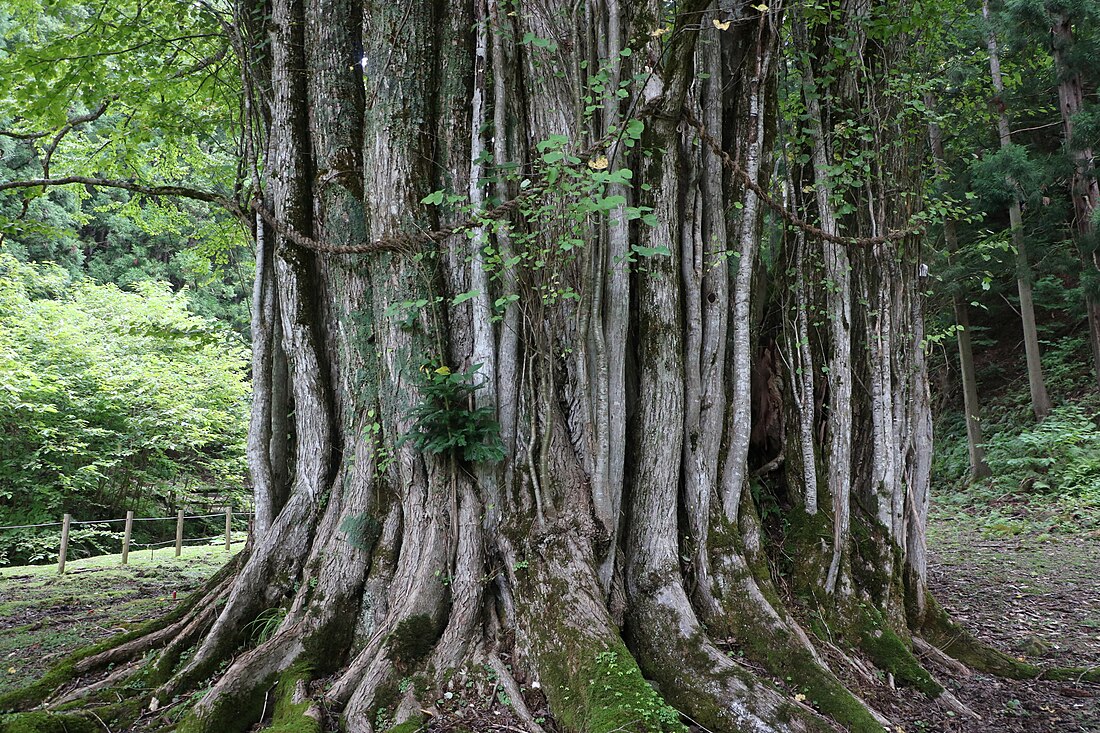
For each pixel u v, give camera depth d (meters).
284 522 5.30
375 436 5.05
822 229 5.69
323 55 5.41
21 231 7.14
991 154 13.44
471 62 5.28
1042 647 5.71
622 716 3.65
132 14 8.24
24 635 6.69
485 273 4.87
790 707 3.95
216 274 10.82
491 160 5.02
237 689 4.24
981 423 17.27
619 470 4.88
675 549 4.85
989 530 12.03
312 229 5.52
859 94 5.99
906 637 5.29
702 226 5.43
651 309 5.07
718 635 4.73
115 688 4.59
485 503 4.77
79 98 9.71
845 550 5.37
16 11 8.53
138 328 7.68
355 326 5.16
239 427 19.62
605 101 5.00
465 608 4.49
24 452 15.41
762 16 5.28
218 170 9.76
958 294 14.04
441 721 3.94
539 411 4.86
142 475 17.33
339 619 4.71
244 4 6.30
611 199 3.87
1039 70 13.75
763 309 6.10
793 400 5.73
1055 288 16.42
